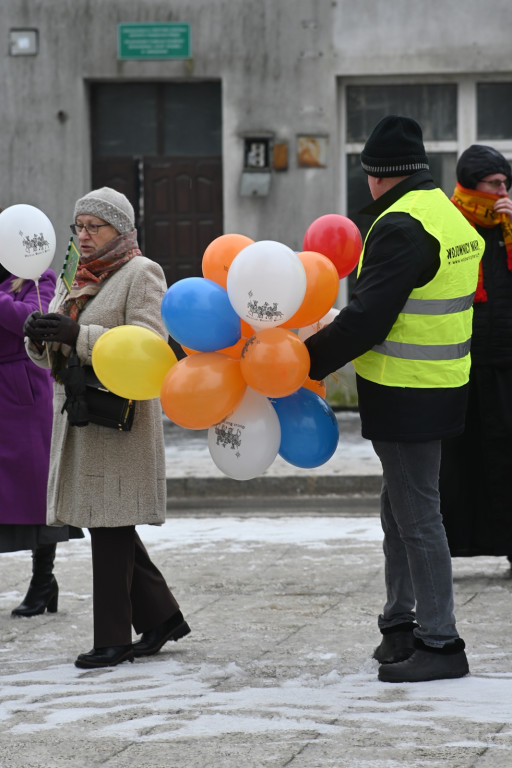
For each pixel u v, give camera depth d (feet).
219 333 35.73
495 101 124.88
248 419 36.50
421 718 32.19
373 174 37.19
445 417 36.24
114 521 39.83
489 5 121.60
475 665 38.58
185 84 126.00
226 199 124.36
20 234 41.68
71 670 39.58
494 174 52.95
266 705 34.09
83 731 32.07
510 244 53.01
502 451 52.49
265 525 70.44
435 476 36.91
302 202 123.95
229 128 123.75
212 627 45.62
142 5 123.13
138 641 42.37
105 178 127.13
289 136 123.54
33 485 48.52
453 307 36.24
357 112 125.70
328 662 39.58
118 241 40.83
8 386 48.78
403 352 35.94
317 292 36.78
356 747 29.81
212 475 86.43
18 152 124.77
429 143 125.39
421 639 36.86
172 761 29.27
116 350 36.96
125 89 126.21
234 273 34.99
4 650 43.01
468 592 50.85
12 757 30.07
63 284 42.63
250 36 122.93
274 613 47.70
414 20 122.21
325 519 72.38
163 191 126.72
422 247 35.35
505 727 31.19
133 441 40.34
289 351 34.83
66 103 124.06
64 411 40.52
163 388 35.99
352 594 50.93
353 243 39.93
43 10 123.44
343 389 121.90
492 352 52.75
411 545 36.78
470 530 52.95
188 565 58.23
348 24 122.42
